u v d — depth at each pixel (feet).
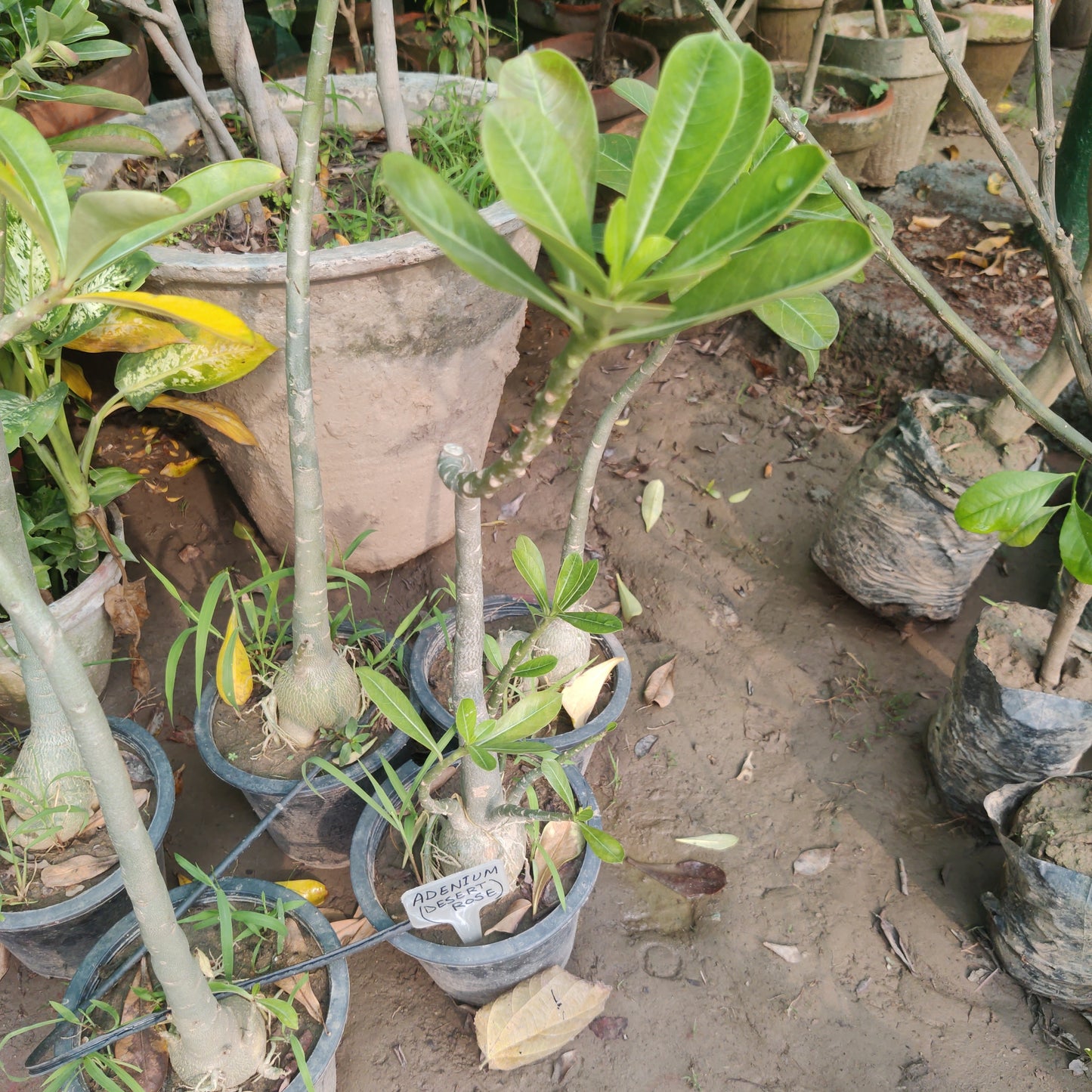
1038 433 8.32
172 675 4.66
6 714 5.81
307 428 4.24
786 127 3.45
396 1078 4.67
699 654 6.77
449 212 1.79
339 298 4.96
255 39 10.80
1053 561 7.63
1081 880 4.50
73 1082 3.80
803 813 5.86
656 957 5.16
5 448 3.43
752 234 1.82
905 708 6.47
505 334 6.05
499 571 7.22
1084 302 3.58
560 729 5.22
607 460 8.14
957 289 8.76
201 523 7.28
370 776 4.44
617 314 1.73
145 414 7.75
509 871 4.47
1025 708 5.11
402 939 4.23
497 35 10.23
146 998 4.06
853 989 5.06
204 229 5.89
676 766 6.09
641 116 8.70
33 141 2.63
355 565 6.82
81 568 5.64
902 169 11.35
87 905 4.40
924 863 5.63
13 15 5.11
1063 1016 4.98
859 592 6.71
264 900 4.33
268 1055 4.01
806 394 8.90
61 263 2.61
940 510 6.08
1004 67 12.70
